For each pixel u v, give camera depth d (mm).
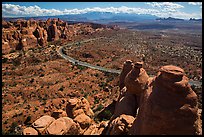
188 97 18641
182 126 18438
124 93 36688
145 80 32250
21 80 113188
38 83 110062
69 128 25562
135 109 31578
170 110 18406
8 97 88938
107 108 48219
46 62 153875
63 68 141375
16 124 61594
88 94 95750
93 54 184000
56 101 81688
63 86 105438
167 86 18984
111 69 150375
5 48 184625
